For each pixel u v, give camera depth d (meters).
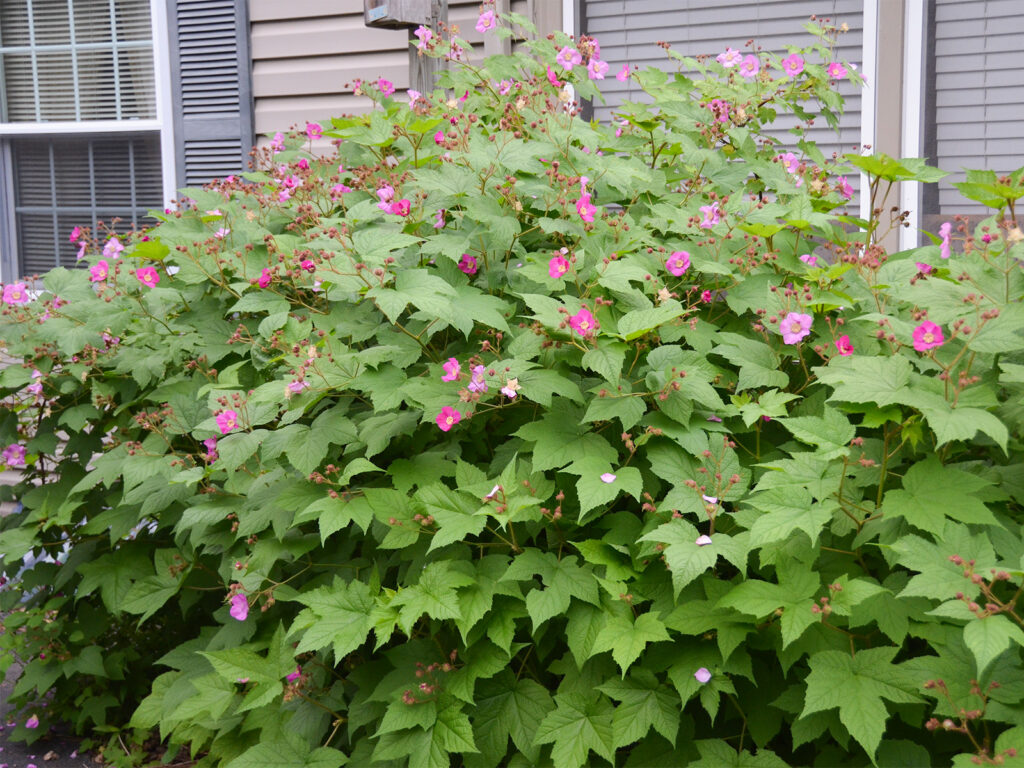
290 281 2.81
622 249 2.53
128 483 2.60
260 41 5.22
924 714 1.98
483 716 2.22
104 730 3.18
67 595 3.34
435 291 2.20
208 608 3.35
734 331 2.60
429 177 2.58
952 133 4.24
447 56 3.67
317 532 2.57
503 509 2.06
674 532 1.99
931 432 2.12
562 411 2.31
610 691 2.07
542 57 3.55
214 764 2.80
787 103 3.61
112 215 5.68
